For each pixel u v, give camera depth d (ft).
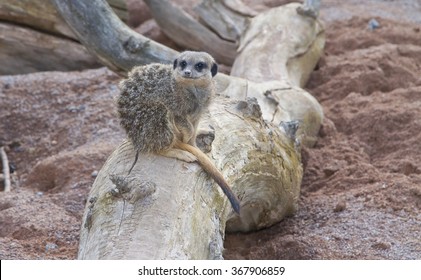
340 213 29.17
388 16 54.95
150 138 22.25
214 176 22.12
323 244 26.71
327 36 49.98
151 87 22.70
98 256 19.47
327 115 38.93
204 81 22.79
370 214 28.68
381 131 36.52
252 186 26.84
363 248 26.32
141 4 53.62
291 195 28.96
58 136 37.78
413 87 41.34
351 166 33.09
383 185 30.66
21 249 26.16
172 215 20.25
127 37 35.35
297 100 34.99
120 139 35.91
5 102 39.88
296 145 30.22
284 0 56.90
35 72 43.96
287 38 41.73
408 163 33.06
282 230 29.25
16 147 37.68
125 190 20.66
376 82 42.22
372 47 47.29
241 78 36.11
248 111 27.73
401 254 25.68
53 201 30.53
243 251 27.73
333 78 43.19
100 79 41.83
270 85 35.27
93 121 37.88
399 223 27.91
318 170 33.58
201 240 20.85
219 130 25.94
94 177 32.04
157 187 21.02
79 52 43.86
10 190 33.12
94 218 21.01
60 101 39.93
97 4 35.47
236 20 45.19
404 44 48.83
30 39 42.98
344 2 57.98
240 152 25.90
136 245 19.27
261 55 40.01
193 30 45.70
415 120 36.45
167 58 35.14
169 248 19.36
